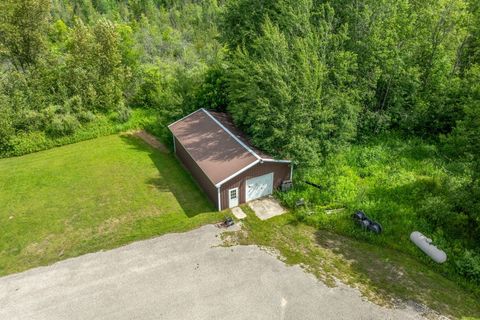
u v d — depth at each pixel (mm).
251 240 16891
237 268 15125
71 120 29016
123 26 36750
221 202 18969
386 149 23969
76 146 28469
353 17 23266
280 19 22469
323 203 19000
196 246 16578
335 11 23922
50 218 19203
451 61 26062
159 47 47438
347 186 19984
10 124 27547
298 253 15969
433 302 13242
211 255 15961
